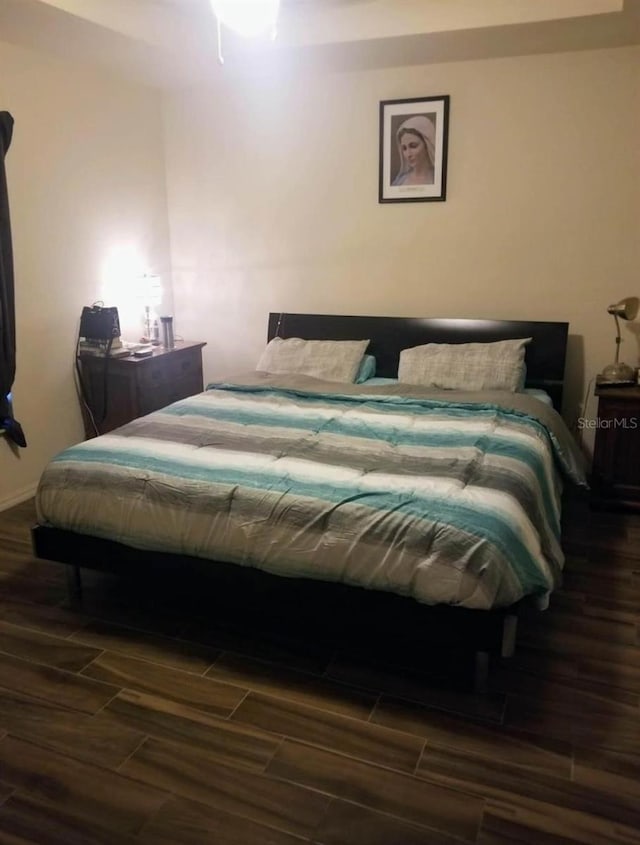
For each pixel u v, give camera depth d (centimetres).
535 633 238
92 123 381
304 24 330
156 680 216
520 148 361
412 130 378
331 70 382
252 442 266
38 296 360
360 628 210
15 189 339
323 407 319
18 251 345
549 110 351
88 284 393
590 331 371
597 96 342
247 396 341
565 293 371
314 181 410
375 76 379
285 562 212
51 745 189
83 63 365
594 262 362
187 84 416
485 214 376
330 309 429
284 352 394
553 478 269
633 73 333
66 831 162
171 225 457
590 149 349
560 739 188
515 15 296
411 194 388
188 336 471
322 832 160
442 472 231
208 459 246
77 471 246
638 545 305
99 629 245
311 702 205
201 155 435
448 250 389
